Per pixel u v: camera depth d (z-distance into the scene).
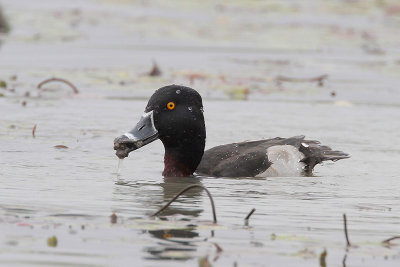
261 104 19.78
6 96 19.42
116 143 12.60
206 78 23.14
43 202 10.34
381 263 8.30
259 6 40.94
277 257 8.34
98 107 18.53
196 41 31.05
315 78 22.80
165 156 12.87
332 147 15.10
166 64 25.55
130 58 26.59
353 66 26.50
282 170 12.94
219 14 38.41
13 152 13.76
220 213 10.12
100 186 11.60
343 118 18.17
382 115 18.72
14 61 25.19
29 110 17.77
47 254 8.09
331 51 29.80
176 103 12.76
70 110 17.98
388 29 35.41
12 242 8.43
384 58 28.45
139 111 18.25
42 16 35.34
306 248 8.70
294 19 37.44
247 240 8.91
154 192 11.33
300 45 30.83
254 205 10.68
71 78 22.34
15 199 10.45
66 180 11.90
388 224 9.87
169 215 9.89
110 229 9.09
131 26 33.97
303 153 13.29
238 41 31.36
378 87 22.69
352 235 9.31
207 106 19.25
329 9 40.44
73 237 8.71
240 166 12.92
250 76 23.73
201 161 13.31
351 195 11.51
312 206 10.74
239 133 16.16
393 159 14.23
